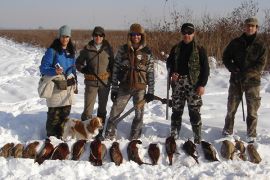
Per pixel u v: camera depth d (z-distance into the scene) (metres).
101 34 4.07
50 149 3.55
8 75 8.36
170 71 3.95
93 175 3.17
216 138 4.20
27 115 4.77
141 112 4.10
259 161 3.62
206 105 5.58
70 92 4.07
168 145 3.62
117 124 4.25
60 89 3.98
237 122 4.61
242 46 3.89
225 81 7.19
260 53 3.87
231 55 3.99
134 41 3.87
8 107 5.30
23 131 4.30
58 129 4.09
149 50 3.96
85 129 3.92
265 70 7.75
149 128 4.37
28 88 6.63
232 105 4.11
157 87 6.88
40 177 3.07
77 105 5.43
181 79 3.84
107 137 4.03
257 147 3.74
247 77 3.91
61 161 3.39
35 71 9.25
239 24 8.67
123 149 3.66
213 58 8.34
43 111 5.03
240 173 3.23
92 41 4.16
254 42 3.86
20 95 6.07
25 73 9.02
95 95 4.21
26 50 16.39
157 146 3.63
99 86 4.17
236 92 4.07
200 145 3.73
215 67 8.21
